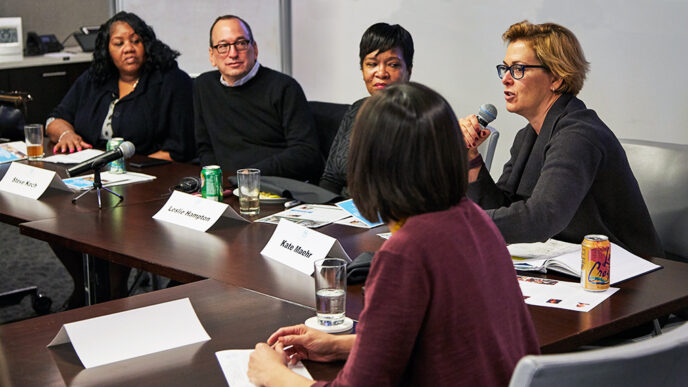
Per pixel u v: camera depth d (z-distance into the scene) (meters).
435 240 1.17
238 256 2.16
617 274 1.96
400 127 1.17
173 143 3.98
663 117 3.68
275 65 5.28
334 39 4.96
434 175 1.18
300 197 2.76
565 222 2.09
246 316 1.71
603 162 2.18
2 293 3.51
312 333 1.48
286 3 5.13
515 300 1.29
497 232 1.30
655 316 1.76
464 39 4.30
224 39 3.48
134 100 3.93
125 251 2.21
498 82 4.20
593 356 1.07
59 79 5.78
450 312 1.16
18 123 4.17
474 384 1.17
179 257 2.15
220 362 1.46
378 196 1.20
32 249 4.57
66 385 1.38
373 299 1.16
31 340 1.57
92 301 2.70
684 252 2.42
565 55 2.25
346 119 3.25
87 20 6.44
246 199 2.58
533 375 1.05
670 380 1.16
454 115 1.21
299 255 2.08
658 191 2.49
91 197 2.87
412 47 3.17
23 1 5.99
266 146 3.59
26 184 2.91
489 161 2.85
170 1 5.31
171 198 2.60
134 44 3.90
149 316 1.61
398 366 1.16
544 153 2.28
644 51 3.69
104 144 3.99
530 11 4.02
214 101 3.64
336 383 1.20
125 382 1.40
